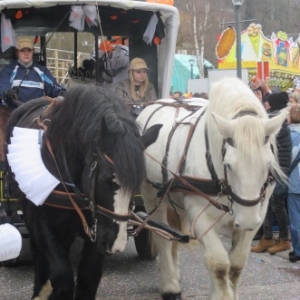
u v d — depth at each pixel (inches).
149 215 178.2
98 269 157.6
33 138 160.4
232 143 144.4
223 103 157.2
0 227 160.9
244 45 804.6
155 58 263.0
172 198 185.5
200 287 215.2
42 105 187.8
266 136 144.6
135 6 238.8
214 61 1280.8
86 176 141.9
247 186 141.9
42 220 156.4
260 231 294.0
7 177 189.8
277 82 842.8
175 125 182.1
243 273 233.6
